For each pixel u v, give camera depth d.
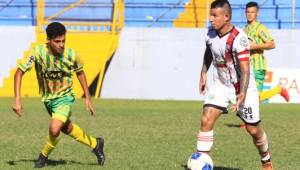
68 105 18.03
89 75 53.53
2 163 19.14
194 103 48.41
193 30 52.88
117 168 18.30
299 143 24.72
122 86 53.72
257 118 16.84
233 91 16.58
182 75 53.03
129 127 30.23
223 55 16.42
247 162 19.73
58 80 17.94
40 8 57.56
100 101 49.16
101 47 54.12
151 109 41.97
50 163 19.20
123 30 53.75
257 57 30.08
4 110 39.81
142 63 53.53
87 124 31.55
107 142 24.58
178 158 20.47
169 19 61.78
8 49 54.34
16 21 62.53
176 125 31.33
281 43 52.28
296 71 49.44
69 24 58.44
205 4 61.53
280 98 50.03
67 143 24.12
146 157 20.64
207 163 16.09
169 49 53.12
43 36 54.22
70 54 17.86
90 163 19.27
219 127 30.53
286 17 61.09
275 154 21.72
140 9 62.69
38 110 40.03
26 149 22.52
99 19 61.56
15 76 17.81
